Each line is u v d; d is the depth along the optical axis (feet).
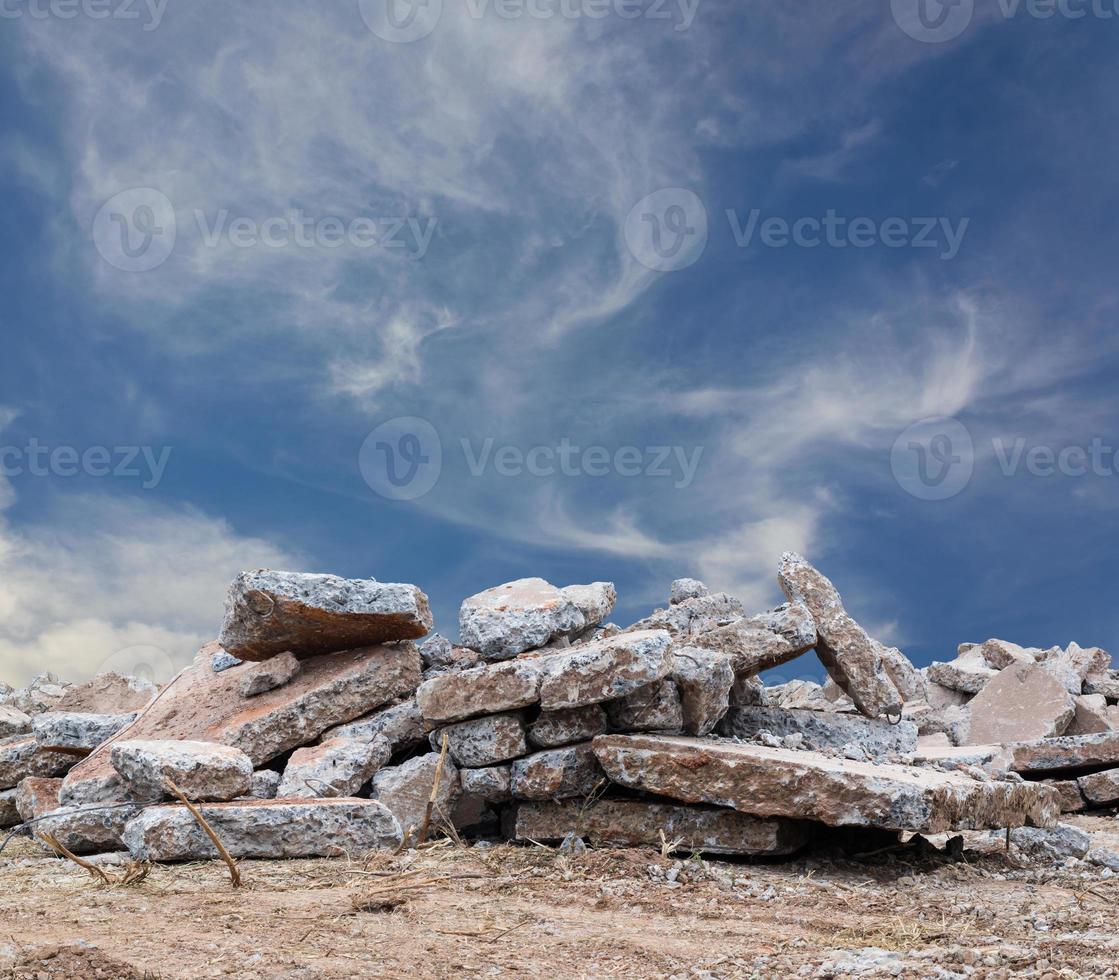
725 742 28.09
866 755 29.22
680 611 38.11
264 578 31.24
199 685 36.45
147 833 25.16
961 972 15.81
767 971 16.44
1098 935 18.97
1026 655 58.39
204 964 16.19
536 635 32.04
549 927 19.52
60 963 15.71
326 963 16.43
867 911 21.58
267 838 25.80
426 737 32.04
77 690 46.85
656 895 22.47
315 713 31.83
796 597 33.60
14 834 32.91
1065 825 29.53
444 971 16.37
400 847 26.25
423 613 32.94
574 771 27.09
